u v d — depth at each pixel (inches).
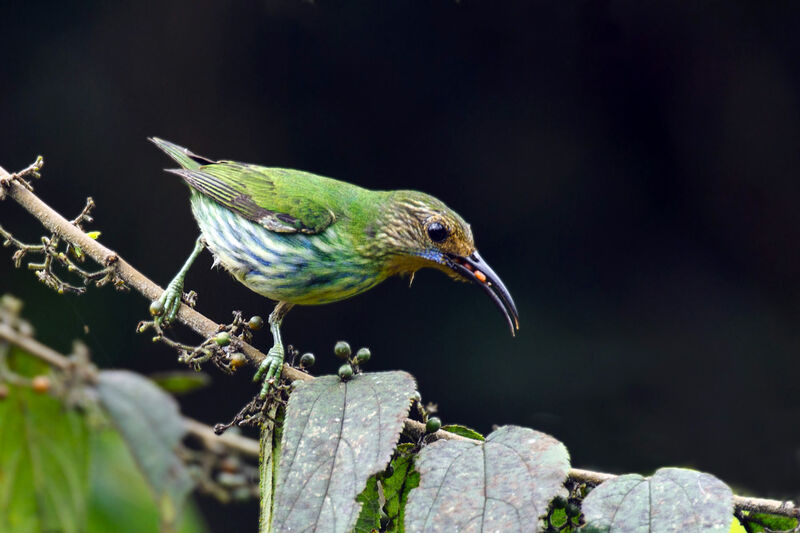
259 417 99.7
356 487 99.0
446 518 98.8
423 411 99.8
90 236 101.1
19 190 100.9
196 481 87.0
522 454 99.0
